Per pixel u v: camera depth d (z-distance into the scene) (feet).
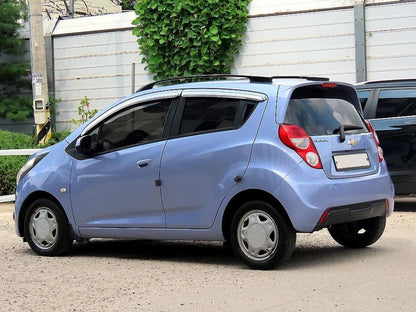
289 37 52.95
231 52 54.49
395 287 21.47
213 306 19.88
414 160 37.27
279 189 23.50
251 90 25.03
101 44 59.26
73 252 29.58
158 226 26.20
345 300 20.08
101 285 22.97
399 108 38.09
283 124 24.00
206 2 53.62
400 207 40.60
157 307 19.95
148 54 56.90
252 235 24.30
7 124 65.41
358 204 24.90
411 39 49.47
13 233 35.09
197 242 31.94
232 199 24.66
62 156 28.37
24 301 21.07
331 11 51.57
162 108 26.63
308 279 22.84
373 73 50.72
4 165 48.16
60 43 61.05
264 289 21.65
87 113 59.98
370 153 26.27
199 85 26.18
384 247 28.43
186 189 25.48
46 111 56.18
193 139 25.53
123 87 58.65
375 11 50.39
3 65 64.34
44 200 28.53
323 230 33.24
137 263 26.73
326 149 24.38
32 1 56.03
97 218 27.50
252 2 54.13
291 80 25.64
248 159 24.23
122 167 26.84
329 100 25.89
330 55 51.80
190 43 54.75
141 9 55.72
